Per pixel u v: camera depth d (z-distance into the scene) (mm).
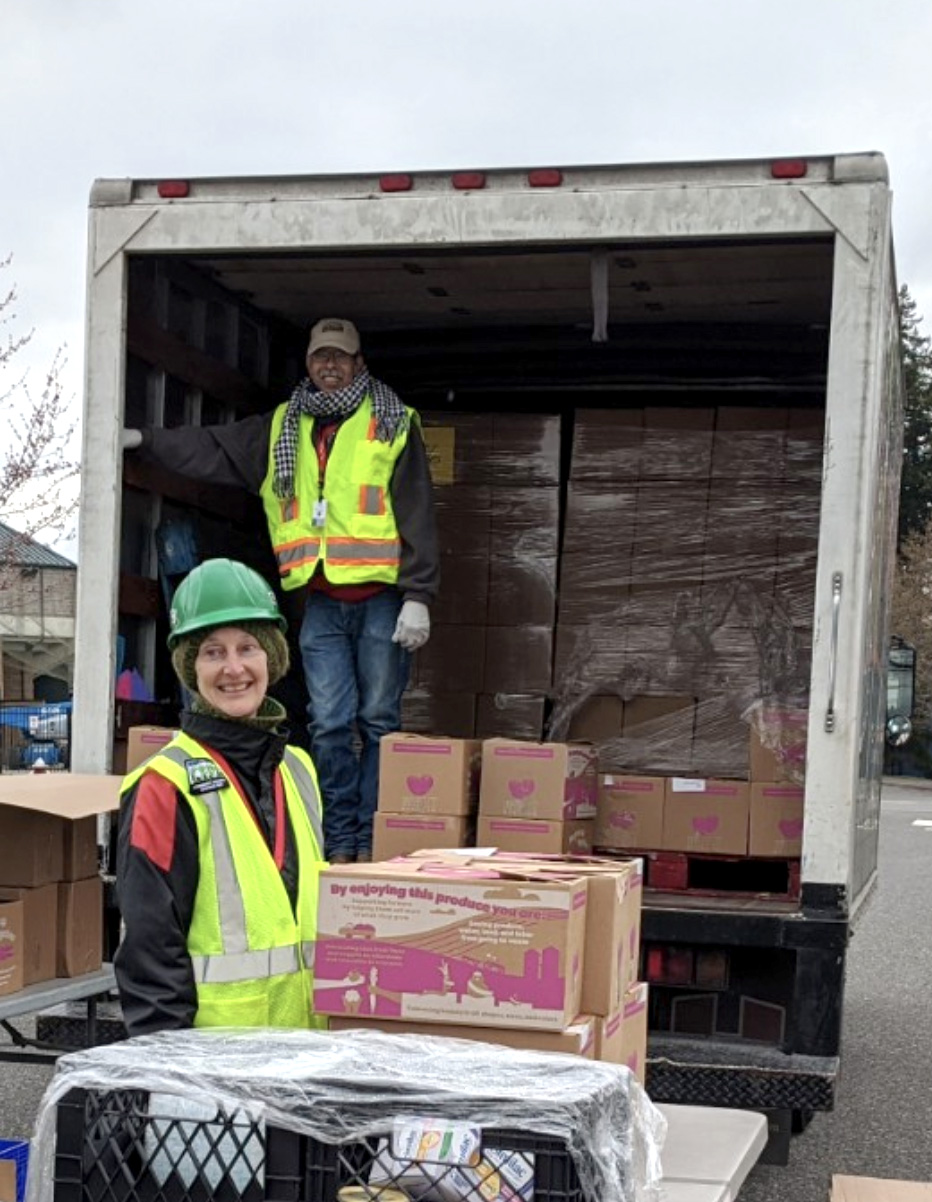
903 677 7695
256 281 6426
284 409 5934
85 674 5250
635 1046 3521
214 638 3273
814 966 4648
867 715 5367
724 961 4859
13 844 4453
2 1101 5875
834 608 4711
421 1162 2381
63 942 4578
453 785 5129
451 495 6902
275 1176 2443
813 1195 5000
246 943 3170
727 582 6637
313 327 6484
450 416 6980
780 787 5492
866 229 4742
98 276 5297
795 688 6414
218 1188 2467
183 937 3141
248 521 6723
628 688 6520
